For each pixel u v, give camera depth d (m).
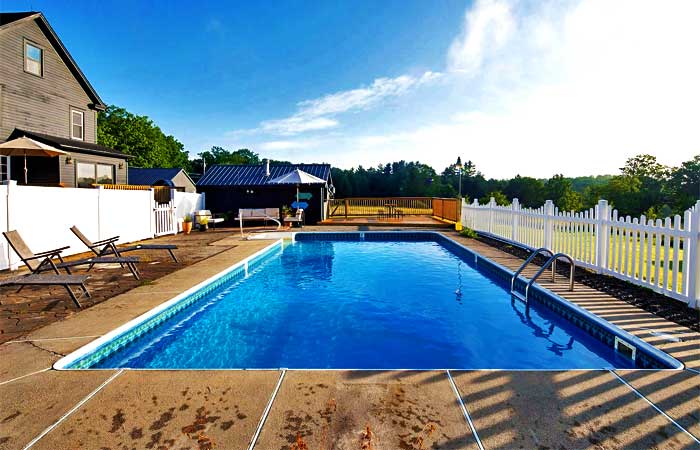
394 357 4.15
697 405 2.48
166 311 5.04
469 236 13.10
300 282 7.68
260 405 2.52
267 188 19.47
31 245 7.74
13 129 14.61
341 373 2.99
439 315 5.60
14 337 3.78
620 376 2.91
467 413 2.41
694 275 4.67
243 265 8.37
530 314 5.64
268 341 4.64
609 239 6.57
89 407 2.50
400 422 2.32
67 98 17.20
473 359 4.09
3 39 14.20
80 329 4.01
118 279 6.50
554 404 2.51
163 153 55.12
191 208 17.19
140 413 2.42
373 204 25.33
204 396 2.64
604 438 2.15
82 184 16.73
